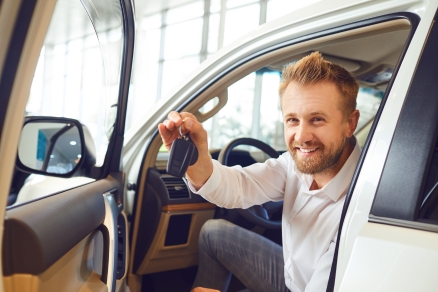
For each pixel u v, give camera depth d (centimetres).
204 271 163
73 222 73
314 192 116
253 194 134
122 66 117
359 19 102
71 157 97
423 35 79
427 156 70
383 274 65
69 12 104
